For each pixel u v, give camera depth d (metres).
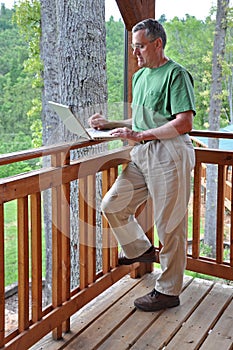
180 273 2.71
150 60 2.43
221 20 6.95
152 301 2.72
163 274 2.71
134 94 2.63
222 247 3.05
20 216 2.08
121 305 2.81
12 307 4.34
